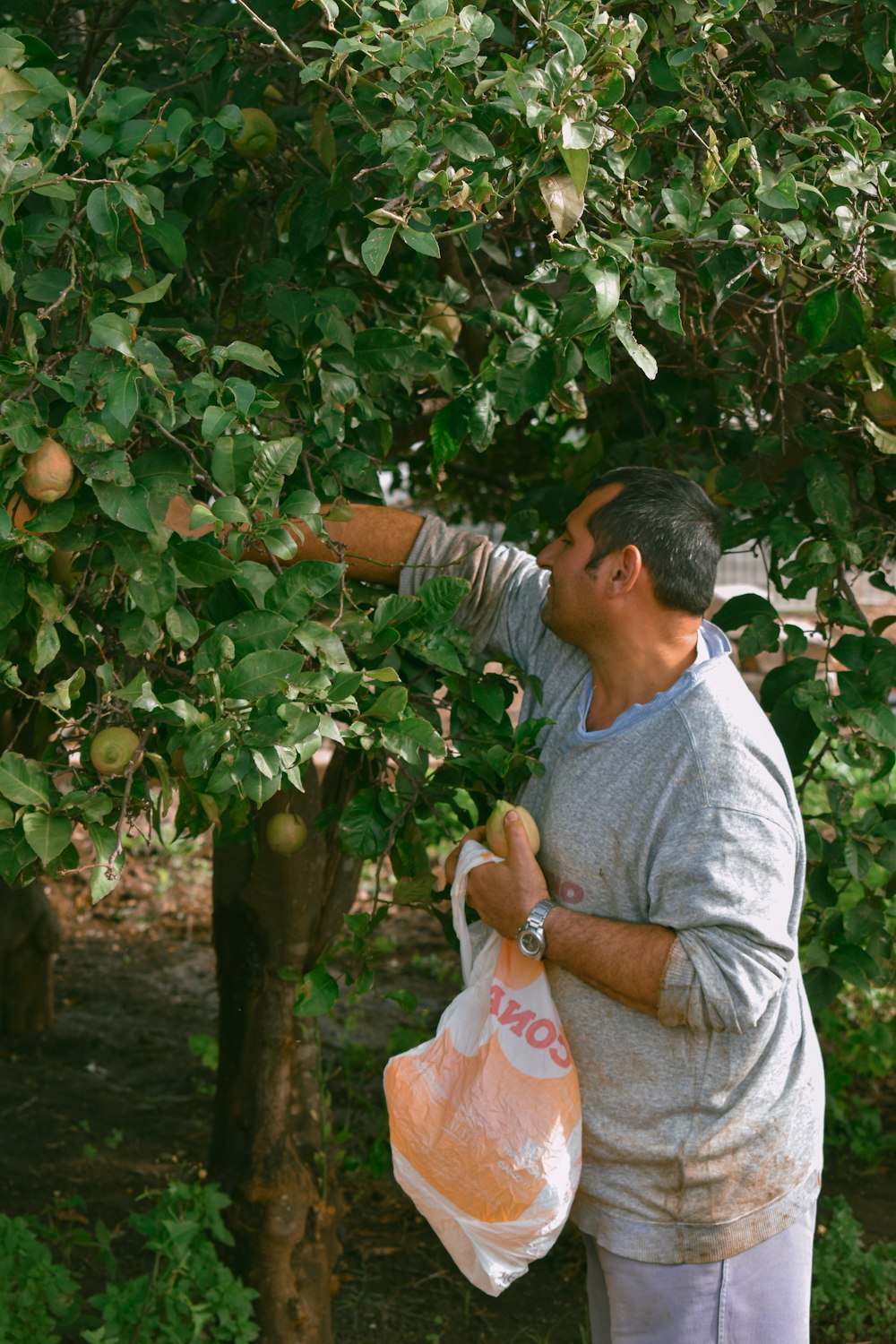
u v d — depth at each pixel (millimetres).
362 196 2238
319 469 2361
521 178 1875
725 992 1941
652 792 2039
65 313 1979
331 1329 3529
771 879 1981
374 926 2404
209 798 2064
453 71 1925
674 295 1972
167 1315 3193
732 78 2244
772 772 2031
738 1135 2051
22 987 5707
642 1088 2068
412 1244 4180
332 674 1935
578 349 2152
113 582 1956
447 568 2432
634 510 2115
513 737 2322
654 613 2125
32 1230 4023
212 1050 5008
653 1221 2078
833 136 2018
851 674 2592
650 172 2494
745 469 3117
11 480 1693
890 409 2406
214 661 1819
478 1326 3779
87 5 2693
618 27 1930
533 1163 2051
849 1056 5207
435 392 2992
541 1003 2121
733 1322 2094
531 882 2100
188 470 1887
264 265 2340
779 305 2576
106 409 1701
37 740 2510
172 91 2570
